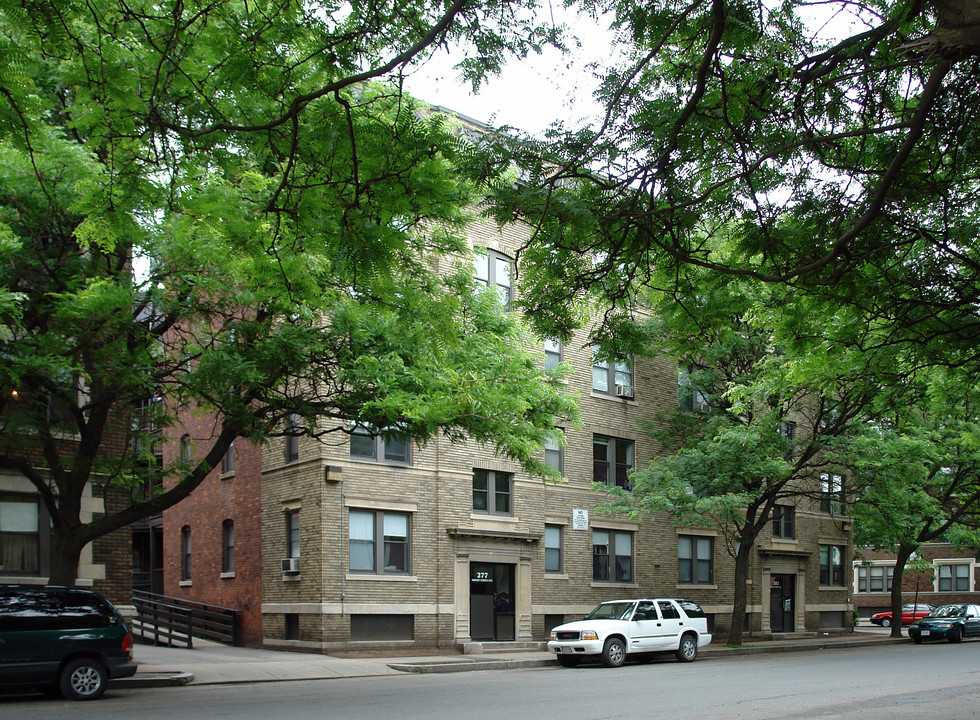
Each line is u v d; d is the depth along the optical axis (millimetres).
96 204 9312
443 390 15281
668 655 24609
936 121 8281
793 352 11758
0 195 12789
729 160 8523
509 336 18469
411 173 7902
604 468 28594
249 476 25688
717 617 31000
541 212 8188
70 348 13391
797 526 35219
